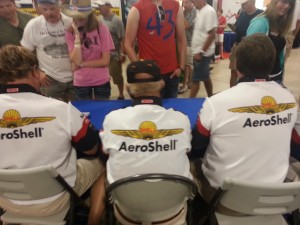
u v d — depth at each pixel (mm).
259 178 1156
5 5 2186
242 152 1147
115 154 1124
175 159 1110
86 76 2248
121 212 1247
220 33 6414
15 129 1117
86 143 1279
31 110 1126
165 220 1209
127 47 2281
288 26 2236
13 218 1298
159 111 1134
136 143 1093
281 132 1148
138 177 990
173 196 1105
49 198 1240
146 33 2236
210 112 1169
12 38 2324
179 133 1127
